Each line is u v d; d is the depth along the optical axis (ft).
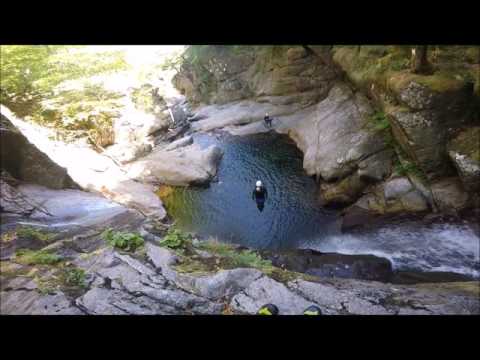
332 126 53.52
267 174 53.01
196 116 81.20
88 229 25.99
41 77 67.82
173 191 51.03
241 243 38.86
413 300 16.99
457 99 35.12
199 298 17.21
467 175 33.27
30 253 22.11
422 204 36.52
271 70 78.02
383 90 43.50
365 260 31.86
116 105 69.26
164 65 108.68
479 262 30.07
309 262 32.27
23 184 34.14
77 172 45.11
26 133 50.55
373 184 41.60
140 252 21.52
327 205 43.34
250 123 71.36
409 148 37.58
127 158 58.44
